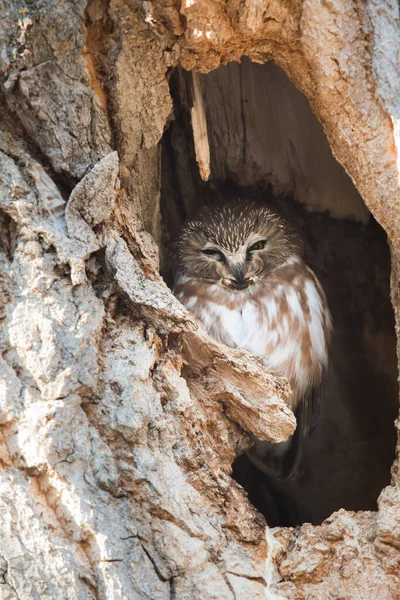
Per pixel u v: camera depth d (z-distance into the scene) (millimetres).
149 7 6168
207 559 5875
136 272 6395
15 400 5801
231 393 7020
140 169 7484
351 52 6477
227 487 6277
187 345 6988
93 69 6355
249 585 5965
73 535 5648
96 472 5766
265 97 9188
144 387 6059
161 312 6277
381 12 6371
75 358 5859
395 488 6594
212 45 6434
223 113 9375
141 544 5723
